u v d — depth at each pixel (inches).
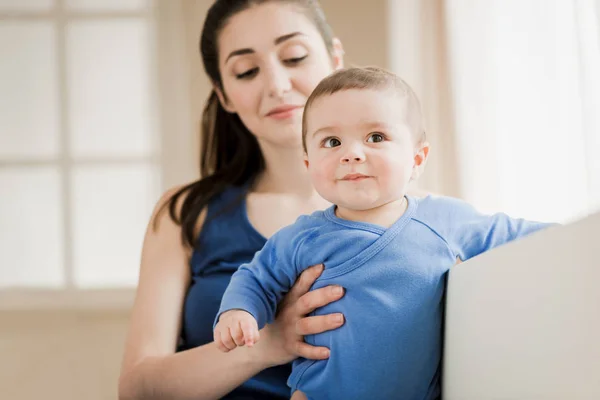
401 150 46.3
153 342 59.7
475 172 89.7
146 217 119.3
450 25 93.7
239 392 57.6
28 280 119.1
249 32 62.2
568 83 69.6
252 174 67.9
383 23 117.5
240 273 49.5
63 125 120.0
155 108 119.9
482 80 89.7
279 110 61.6
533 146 77.9
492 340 38.9
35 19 121.0
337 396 47.3
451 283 45.8
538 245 33.9
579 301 30.1
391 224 47.2
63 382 112.4
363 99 46.1
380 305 45.7
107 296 115.4
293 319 48.4
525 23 79.6
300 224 49.3
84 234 119.0
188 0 120.1
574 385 30.4
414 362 46.4
